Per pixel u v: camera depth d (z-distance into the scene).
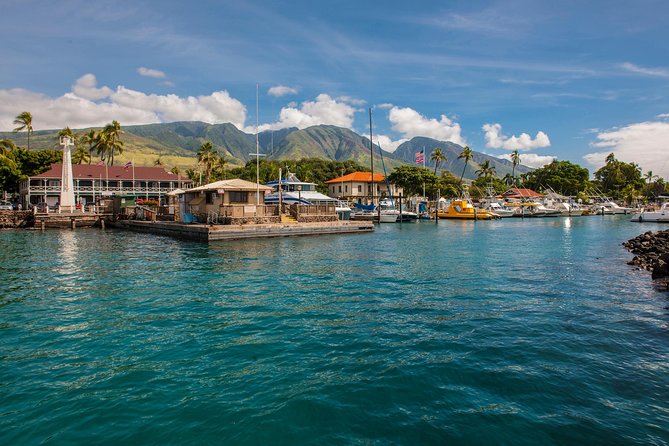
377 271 20.03
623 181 142.88
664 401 7.05
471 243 34.00
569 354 9.15
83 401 7.09
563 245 32.56
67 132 91.06
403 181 93.19
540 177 142.75
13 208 63.16
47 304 13.65
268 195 57.56
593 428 6.23
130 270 20.28
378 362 8.72
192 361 8.80
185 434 6.12
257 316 12.17
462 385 7.65
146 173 82.25
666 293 15.23
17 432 6.16
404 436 6.06
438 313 12.51
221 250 28.53
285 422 6.43
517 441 5.93
